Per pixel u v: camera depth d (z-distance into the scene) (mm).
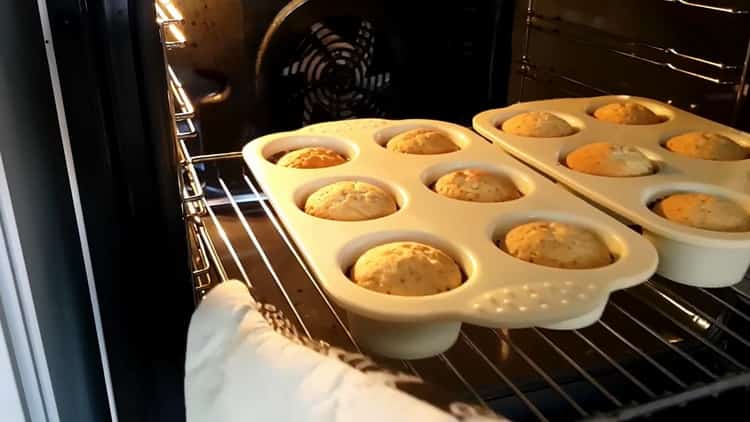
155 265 513
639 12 824
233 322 464
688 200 626
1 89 436
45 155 521
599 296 497
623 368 581
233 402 439
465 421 391
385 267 524
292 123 833
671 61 799
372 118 848
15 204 451
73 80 455
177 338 537
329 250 549
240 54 781
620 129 780
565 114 827
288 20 776
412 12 831
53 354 503
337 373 417
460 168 710
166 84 476
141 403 548
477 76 903
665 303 706
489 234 584
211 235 779
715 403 594
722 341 654
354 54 827
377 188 648
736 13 700
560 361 622
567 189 699
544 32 912
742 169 690
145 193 493
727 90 744
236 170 835
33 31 501
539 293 498
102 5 441
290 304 626
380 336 524
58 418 509
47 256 508
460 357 624
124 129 472
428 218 604
